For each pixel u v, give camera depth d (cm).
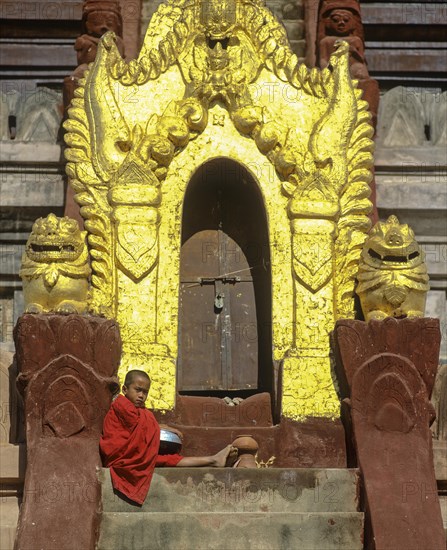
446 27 1834
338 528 1087
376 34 1831
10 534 1151
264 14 1402
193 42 1389
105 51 1384
